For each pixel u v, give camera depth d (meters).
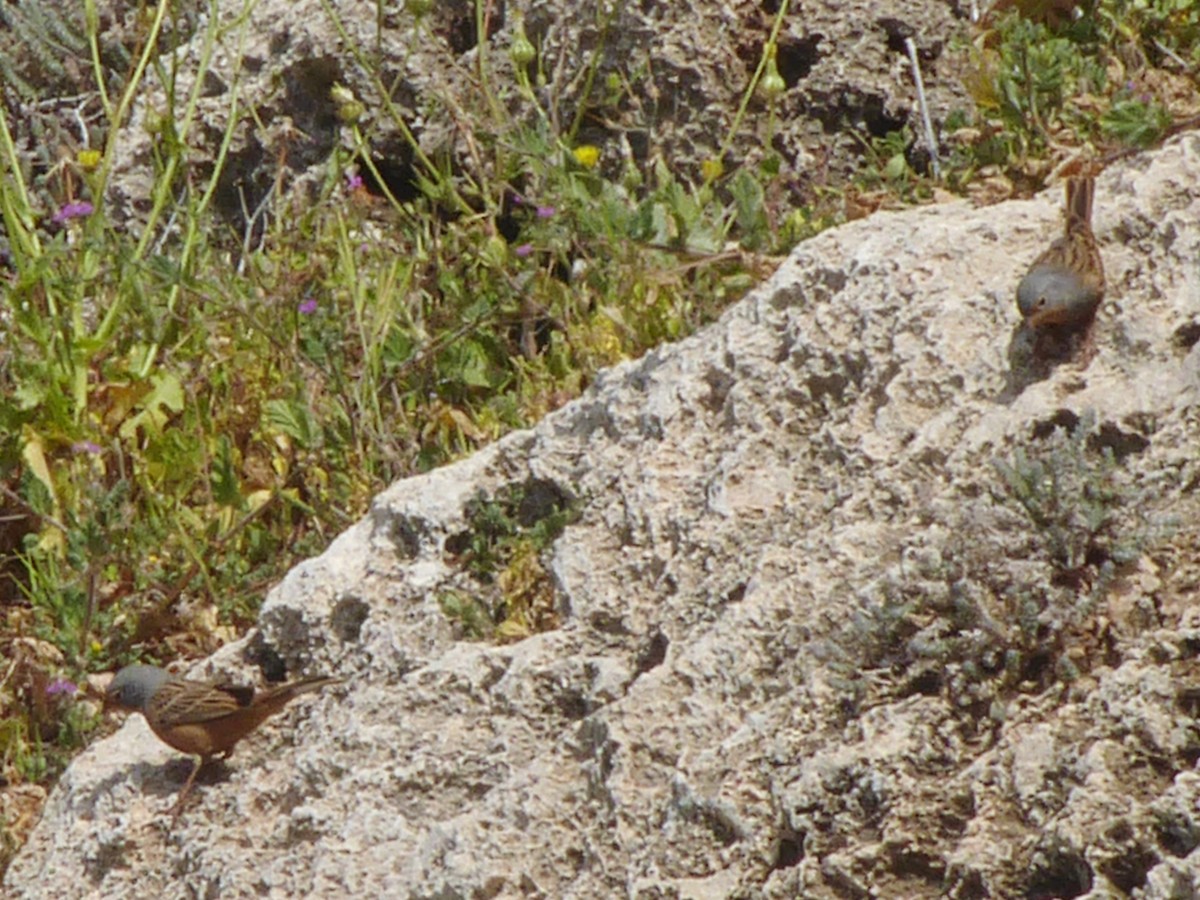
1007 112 13.02
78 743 12.04
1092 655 7.61
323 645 10.16
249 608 12.74
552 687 9.02
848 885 7.24
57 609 12.65
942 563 7.95
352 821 8.78
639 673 8.84
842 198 13.68
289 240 14.81
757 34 15.22
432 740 9.09
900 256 9.59
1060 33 14.41
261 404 13.59
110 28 18.92
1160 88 12.85
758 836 7.59
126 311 14.30
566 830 8.16
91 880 9.70
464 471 10.44
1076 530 7.79
